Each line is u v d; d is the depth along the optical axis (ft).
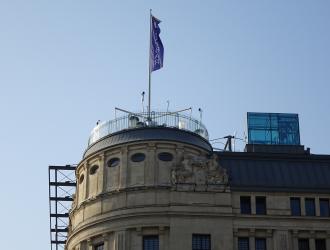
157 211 273.54
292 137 324.19
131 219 274.77
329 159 301.22
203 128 311.88
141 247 270.46
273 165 294.66
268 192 283.18
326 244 278.05
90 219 285.84
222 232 272.51
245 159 295.48
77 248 289.94
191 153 292.81
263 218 277.85
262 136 322.75
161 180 282.56
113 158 293.23
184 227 271.28
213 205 276.41
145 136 289.94
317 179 292.20
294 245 276.21
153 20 323.37
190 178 280.31
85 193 296.71
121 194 281.33
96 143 301.63
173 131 293.84
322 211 284.61
